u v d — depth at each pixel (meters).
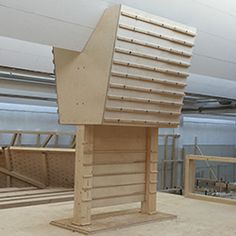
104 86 3.51
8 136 9.91
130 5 3.55
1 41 4.76
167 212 4.77
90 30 3.57
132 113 3.78
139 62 3.63
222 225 4.22
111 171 4.10
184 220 4.38
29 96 8.19
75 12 3.38
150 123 4.01
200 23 4.14
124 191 4.23
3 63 5.12
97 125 3.91
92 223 3.92
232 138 15.58
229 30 4.43
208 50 4.75
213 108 10.38
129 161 4.27
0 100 8.88
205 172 13.47
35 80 6.89
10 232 3.68
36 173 6.36
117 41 3.42
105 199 4.05
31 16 3.31
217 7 3.92
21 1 3.15
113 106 3.59
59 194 5.57
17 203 4.85
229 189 10.02
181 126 12.54
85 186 3.81
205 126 14.10
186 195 5.88
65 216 4.35
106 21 3.47
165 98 4.01
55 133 7.54
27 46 4.97
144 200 4.44
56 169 6.23
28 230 3.76
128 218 4.20
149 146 4.43
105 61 3.49
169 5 3.74
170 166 11.94
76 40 3.62
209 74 5.47
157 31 3.66
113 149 4.11
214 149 14.60
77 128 3.85
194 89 7.39
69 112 3.89
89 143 3.82
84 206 3.82
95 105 3.61
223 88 7.70
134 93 3.70
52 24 3.43
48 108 10.58
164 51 3.80
